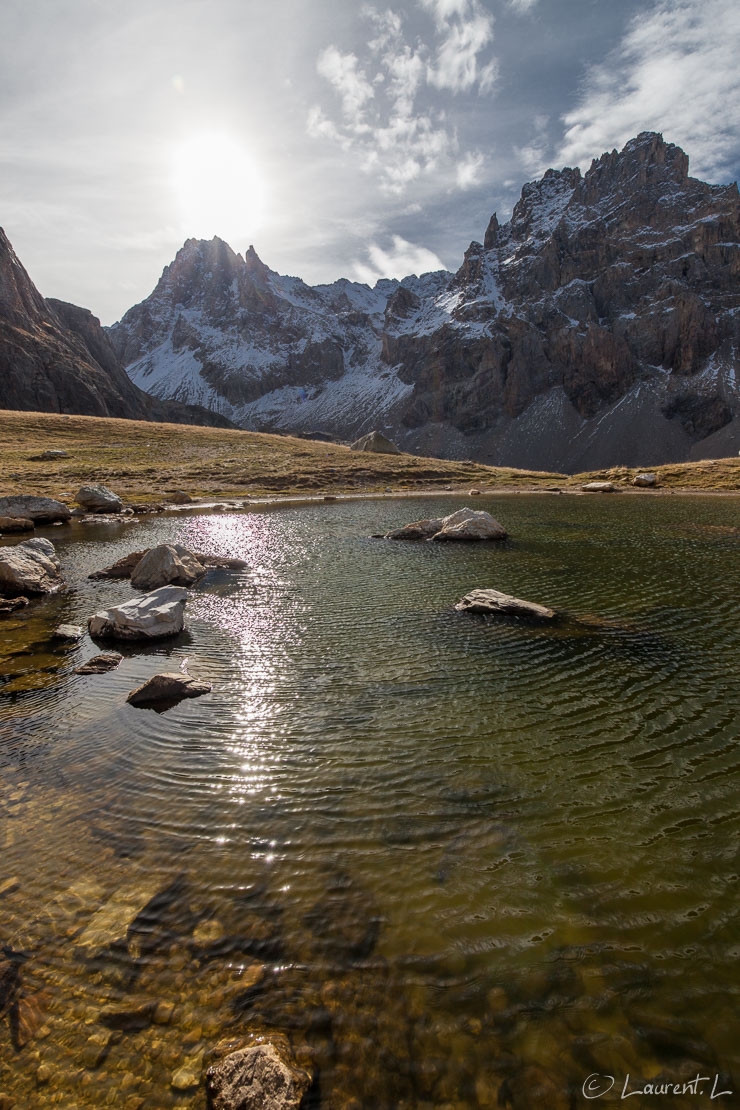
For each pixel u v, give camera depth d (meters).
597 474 124.94
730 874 9.36
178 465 117.50
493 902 8.75
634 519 58.78
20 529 54.62
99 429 154.12
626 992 7.28
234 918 8.45
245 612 25.47
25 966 7.61
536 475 131.50
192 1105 6.00
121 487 92.75
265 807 11.21
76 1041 6.68
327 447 167.25
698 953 7.86
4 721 14.99
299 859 9.71
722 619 23.33
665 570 33.12
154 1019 6.94
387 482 116.62
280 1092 5.95
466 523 45.50
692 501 79.75
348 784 11.98
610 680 17.30
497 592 26.03
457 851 9.91
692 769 12.48
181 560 32.53
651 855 9.80
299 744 13.67
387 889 9.01
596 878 9.26
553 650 19.95
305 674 18.09
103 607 26.75
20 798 11.50
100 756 13.22
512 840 10.21
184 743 13.80
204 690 16.84
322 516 66.69
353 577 32.19
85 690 17.06
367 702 15.96
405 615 24.45
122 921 8.38
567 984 7.39
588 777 12.20
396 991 7.29
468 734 14.08
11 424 144.38
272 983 7.41
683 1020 6.93
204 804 11.31
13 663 19.39
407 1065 6.41
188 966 7.64
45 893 8.91
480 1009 7.06
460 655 19.55
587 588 28.91
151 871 9.42
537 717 14.95
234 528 55.53
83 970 7.57
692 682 17.05
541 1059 6.50
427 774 12.34
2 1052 6.57
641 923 8.37
